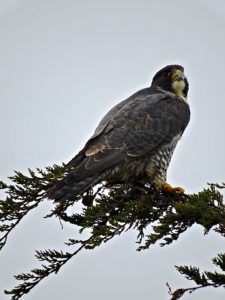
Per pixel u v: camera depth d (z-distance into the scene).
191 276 7.62
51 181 10.66
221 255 7.59
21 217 9.97
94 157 11.30
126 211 9.45
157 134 12.30
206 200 9.08
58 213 10.22
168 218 8.88
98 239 8.76
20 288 8.66
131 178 12.13
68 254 8.79
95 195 11.11
